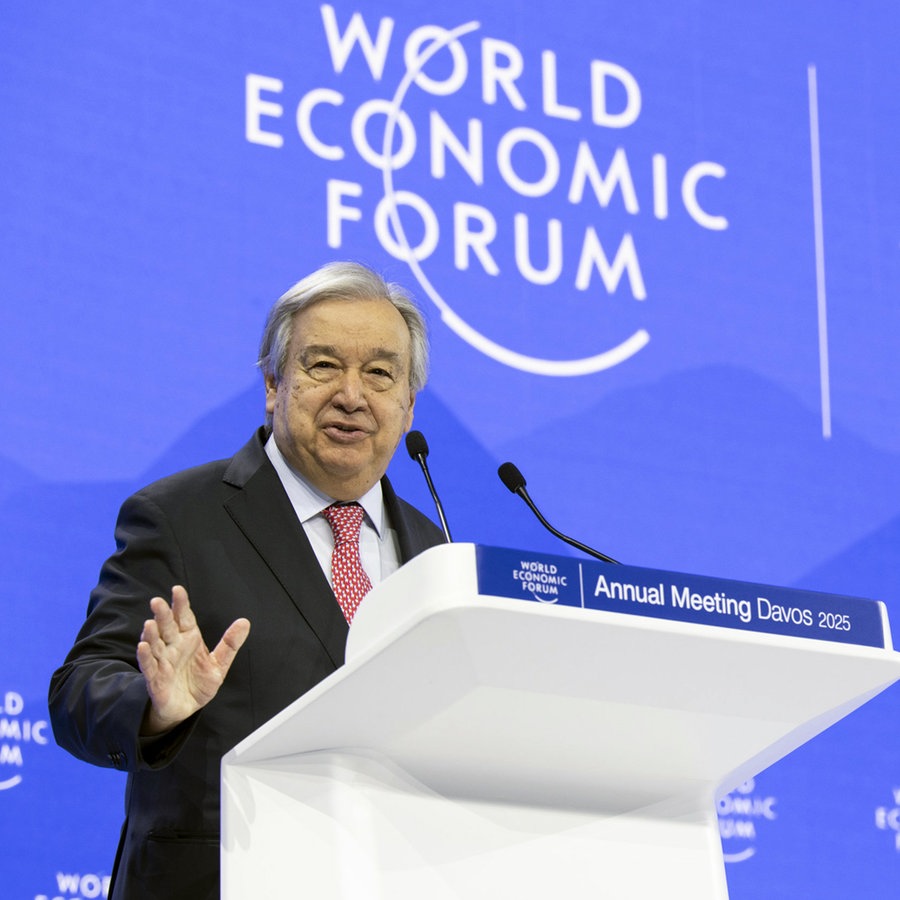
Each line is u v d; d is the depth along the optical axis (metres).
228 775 4.63
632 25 13.11
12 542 9.85
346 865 4.50
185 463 10.59
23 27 10.69
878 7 14.28
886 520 12.91
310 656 6.84
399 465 11.30
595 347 12.25
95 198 10.67
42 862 9.45
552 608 4.16
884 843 11.91
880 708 12.24
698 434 12.41
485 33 12.45
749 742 5.00
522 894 4.73
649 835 5.06
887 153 13.93
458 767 4.73
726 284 12.89
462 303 11.84
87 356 10.39
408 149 11.91
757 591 4.59
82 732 5.80
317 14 11.80
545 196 12.37
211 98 11.27
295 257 11.30
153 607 4.91
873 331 13.38
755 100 13.48
